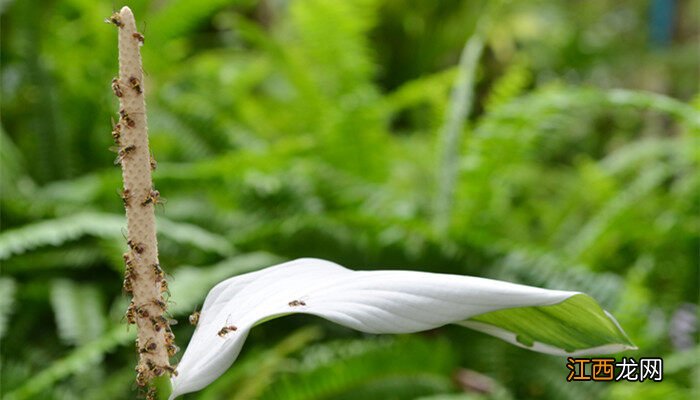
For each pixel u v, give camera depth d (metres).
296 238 1.49
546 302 0.53
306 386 1.20
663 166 1.74
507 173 1.66
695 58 2.23
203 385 0.56
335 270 0.59
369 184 1.73
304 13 1.84
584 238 1.71
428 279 0.54
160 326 0.58
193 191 1.74
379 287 0.55
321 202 1.66
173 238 1.41
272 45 1.94
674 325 1.50
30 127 1.84
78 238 1.54
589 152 2.88
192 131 1.87
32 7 1.81
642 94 1.46
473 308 0.53
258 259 1.43
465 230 1.57
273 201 1.67
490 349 1.40
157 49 1.92
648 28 2.90
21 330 1.45
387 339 1.41
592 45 3.18
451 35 3.17
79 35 2.02
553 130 1.58
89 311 1.37
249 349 1.43
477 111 2.95
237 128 1.98
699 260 1.58
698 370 1.25
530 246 1.48
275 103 2.38
